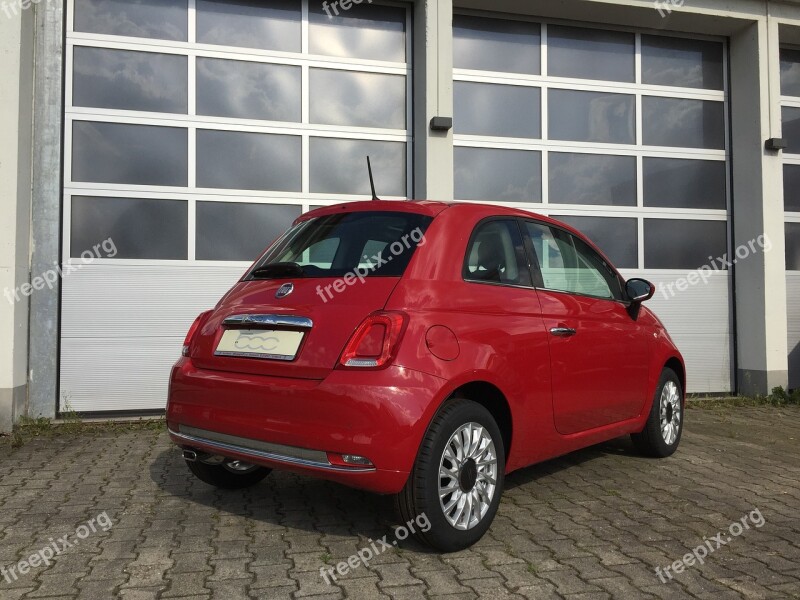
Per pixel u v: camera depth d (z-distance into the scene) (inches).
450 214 135.0
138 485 161.3
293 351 117.0
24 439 211.2
